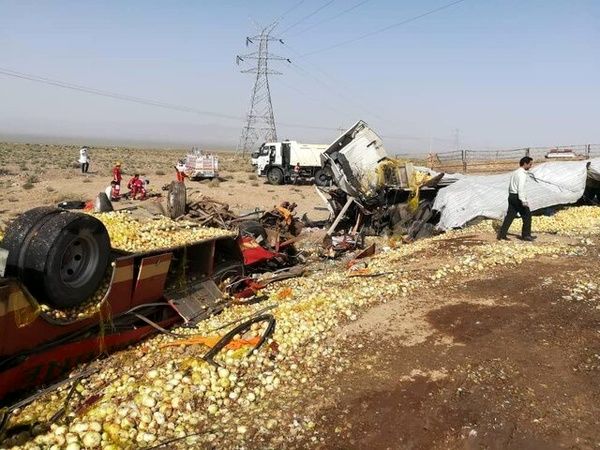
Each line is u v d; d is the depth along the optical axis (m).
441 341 7.45
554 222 16.69
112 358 7.53
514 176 13.77
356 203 19.77
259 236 14.70
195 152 42.47
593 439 5.18
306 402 5.94
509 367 6.61
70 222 6.46
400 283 10.23
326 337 7.73
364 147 20.62
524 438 5.21
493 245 13.37
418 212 19.94
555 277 10.36
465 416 5.57
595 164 19.25
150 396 5.83
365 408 5.77
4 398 6.29
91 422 5.35
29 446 5.03
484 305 8.84
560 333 7.64
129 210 10.85
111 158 67.94
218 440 5.25
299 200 32.19
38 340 6.48
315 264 15.61
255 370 6.69
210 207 15.18
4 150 68.50
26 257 6.21
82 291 6.77
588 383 6.23
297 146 39.91
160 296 8.78
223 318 9.21
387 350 7.24
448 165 45.03
